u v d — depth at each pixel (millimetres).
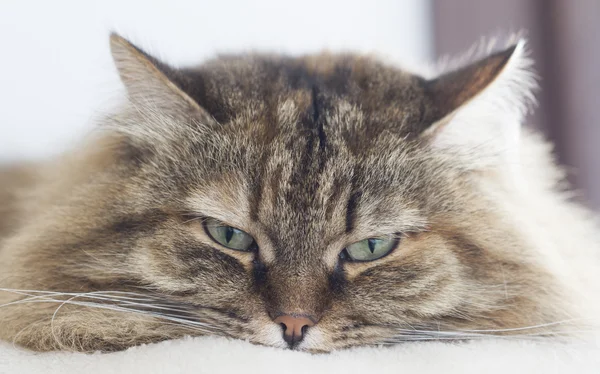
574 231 419
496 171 392
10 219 448
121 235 371
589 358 354
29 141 527
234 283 365
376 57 435
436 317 372
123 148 388
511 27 581
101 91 406
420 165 375
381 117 379
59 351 354
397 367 339
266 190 365
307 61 423
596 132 543
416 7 639
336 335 363
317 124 374
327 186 365
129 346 359
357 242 369
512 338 371
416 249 371
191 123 375
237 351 339
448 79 396
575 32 547
